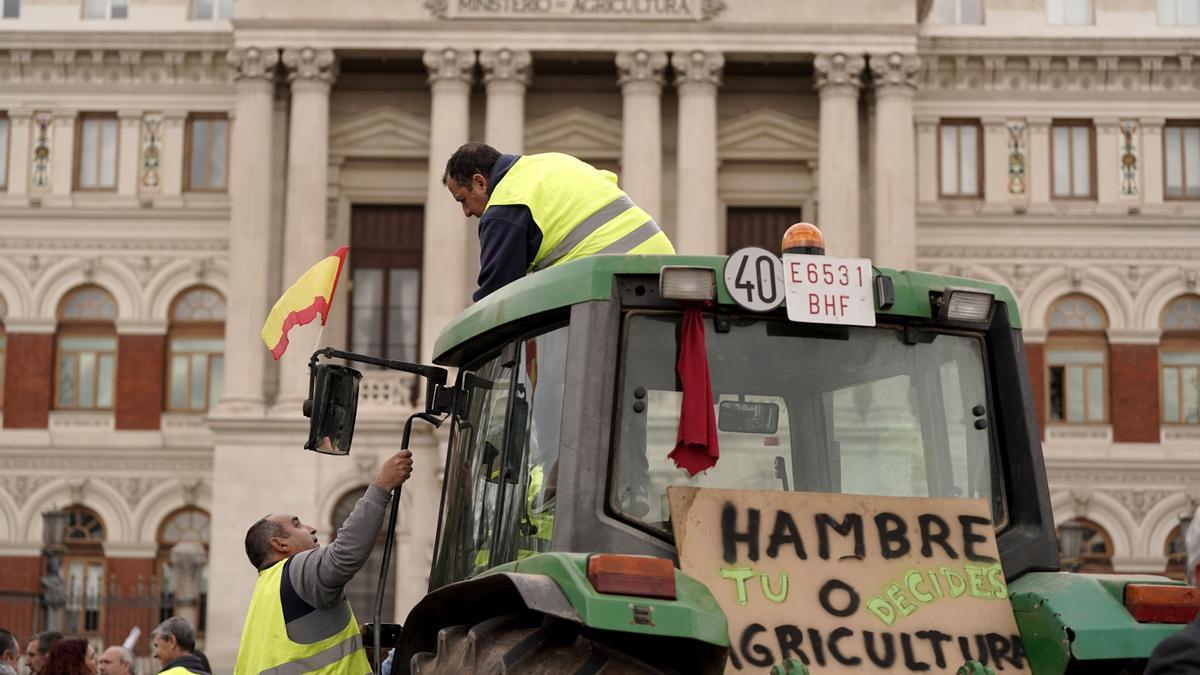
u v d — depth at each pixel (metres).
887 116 42.41
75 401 45.12
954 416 6.46
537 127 44.44
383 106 44.41
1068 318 44.78
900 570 5.79
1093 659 5.74
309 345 42.34
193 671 11.97
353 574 7.29
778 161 44.56
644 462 5.96
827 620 5.61
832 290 6.29
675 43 42.56
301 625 7.39
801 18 42.56
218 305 45.22
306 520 40.88
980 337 6.60
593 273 6.11
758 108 44.47
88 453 44.69
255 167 42.44
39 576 44.25
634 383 6.04
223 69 45.53
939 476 6.37
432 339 41.62
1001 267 44.84
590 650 5.36
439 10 42.59
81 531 44.69
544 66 44.22
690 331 6.06
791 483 6.14
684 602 5.30
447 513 7.17
